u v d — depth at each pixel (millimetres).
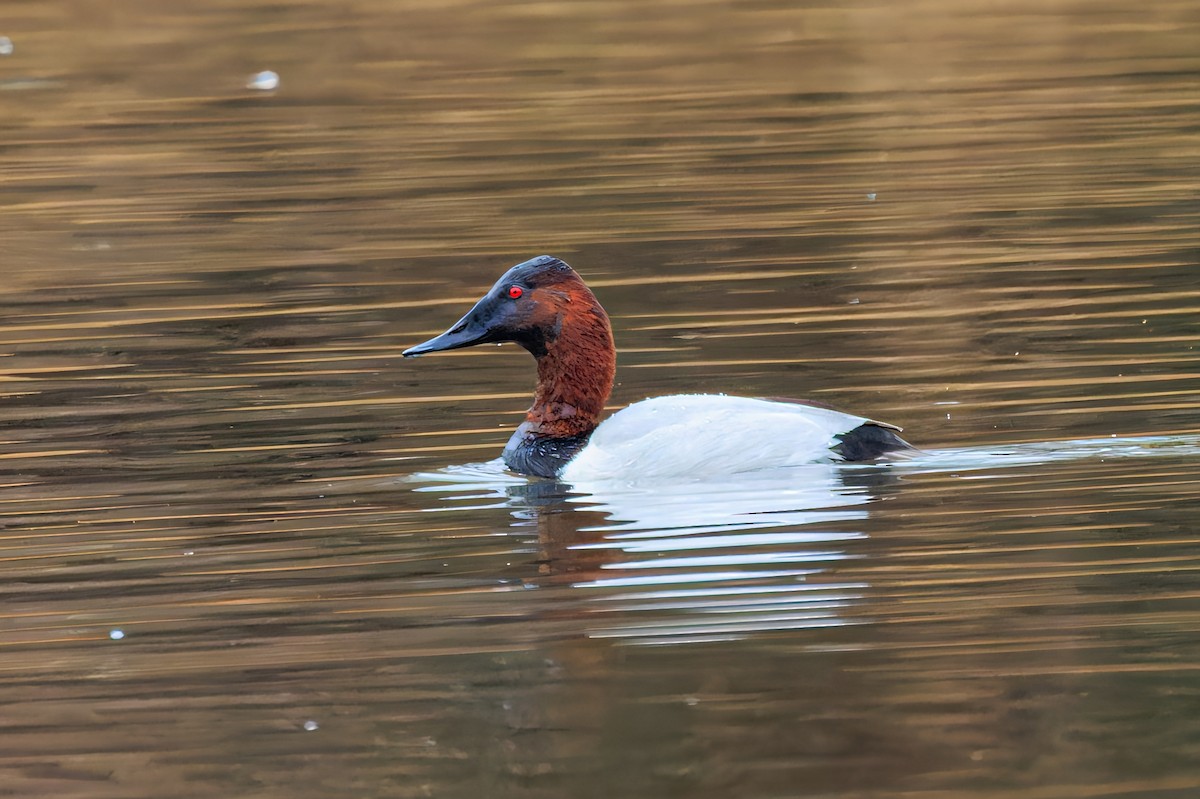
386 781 8094
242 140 27031
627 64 31672
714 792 7863
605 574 10398
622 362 15680
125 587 10609
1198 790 7707
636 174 24047
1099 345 15336
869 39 33438
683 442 12367
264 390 15203
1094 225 20219
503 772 8102
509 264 19578
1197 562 10195
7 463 13312
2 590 10633
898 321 16625
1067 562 10266
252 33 34969
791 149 25297
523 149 25797
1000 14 35500
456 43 33812
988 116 26938
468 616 9859
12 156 26500
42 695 9102
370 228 21609
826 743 8234
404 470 12859
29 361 16391
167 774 8234
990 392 14094
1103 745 8133
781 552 10617
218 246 20984
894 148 25094
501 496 12156
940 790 7820
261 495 12344
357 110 28812
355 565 10789
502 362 15992
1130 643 9156
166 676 9289
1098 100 27656
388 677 9148
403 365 15914
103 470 13055
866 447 12398
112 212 22984
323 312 17875
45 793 8086
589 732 8453
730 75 30719
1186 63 30156
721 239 20375
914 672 8930
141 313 18062
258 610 10133
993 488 11633
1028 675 8820
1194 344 15172
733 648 9289
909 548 10578
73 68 32469
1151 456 12195
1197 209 20703
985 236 19969
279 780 8148
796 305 17406
